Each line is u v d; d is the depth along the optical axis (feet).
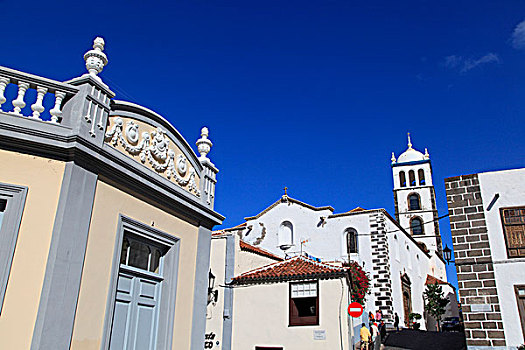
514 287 51.34
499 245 53.36
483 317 51.55
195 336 31.65
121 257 27.30
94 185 24.49
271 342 55.93
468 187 56.95
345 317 53.62
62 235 21.93
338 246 101.45
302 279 57.36
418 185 167.22
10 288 20.24
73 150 23.15
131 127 28.78
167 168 31.78
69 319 21.52
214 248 63.16
